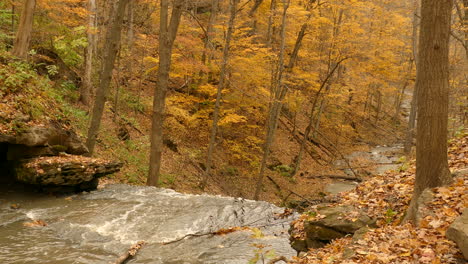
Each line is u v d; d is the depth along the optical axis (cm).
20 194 903
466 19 1606
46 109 1024
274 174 2017
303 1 1762
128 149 1509
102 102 1164
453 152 802
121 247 652
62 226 729
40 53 1566
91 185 1005
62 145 1010
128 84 1959
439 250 429
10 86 965
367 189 787
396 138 3419
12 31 1475
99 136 1427
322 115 3112
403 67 3127
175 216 822
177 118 1888
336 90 2555
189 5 2298
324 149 2700
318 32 1964
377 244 499
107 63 1147
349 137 3159
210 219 814
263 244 678
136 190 1024
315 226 645
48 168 888
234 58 1769
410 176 753
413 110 2545
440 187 561
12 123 887
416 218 533
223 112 1834
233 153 1995
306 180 2067
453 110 2308
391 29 2491
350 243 545
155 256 625
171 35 1197
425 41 562
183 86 2023
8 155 932
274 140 2341
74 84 1652
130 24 2023
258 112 2119
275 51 2102
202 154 1834
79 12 1459
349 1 1850
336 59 1997
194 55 1864
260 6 2302
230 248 664
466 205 496
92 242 667
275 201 1719
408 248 455
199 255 632
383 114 4203
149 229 746
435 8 545
